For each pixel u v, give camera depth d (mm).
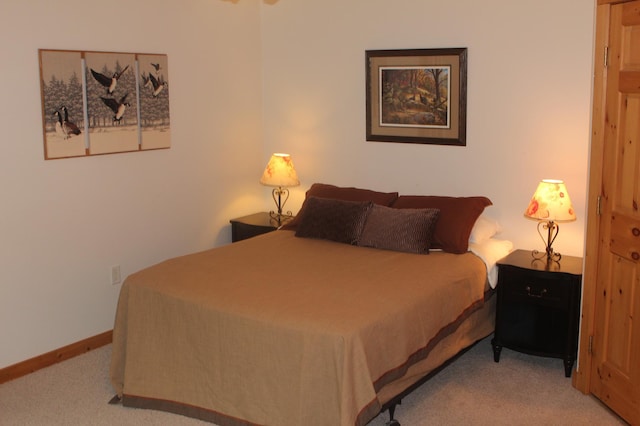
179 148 4691
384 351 2963
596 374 3438
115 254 4312
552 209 3805
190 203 4832
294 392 2893
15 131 3666
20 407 3428
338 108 5004
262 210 5527
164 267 3645
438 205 4215
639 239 3016
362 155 4949
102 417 3328
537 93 4109
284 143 5336
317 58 5039
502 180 4336
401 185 4801
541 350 3789
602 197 3277
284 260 3814
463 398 3486
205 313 3148
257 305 3078
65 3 3832
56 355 3996
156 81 4438
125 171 4316
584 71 3922
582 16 3879
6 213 3678
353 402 2752
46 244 3895
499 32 4188
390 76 4688
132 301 3436
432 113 4551
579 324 3703
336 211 4305
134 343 3412
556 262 3893
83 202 4074
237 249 4070
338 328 2822
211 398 3188
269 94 5340
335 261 3801
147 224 4516
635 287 3072
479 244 4105
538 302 3770
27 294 3826
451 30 4379
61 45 3840
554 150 4102
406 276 3533
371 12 4715
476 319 3922
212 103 4918
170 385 3320
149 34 4371
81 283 4117
